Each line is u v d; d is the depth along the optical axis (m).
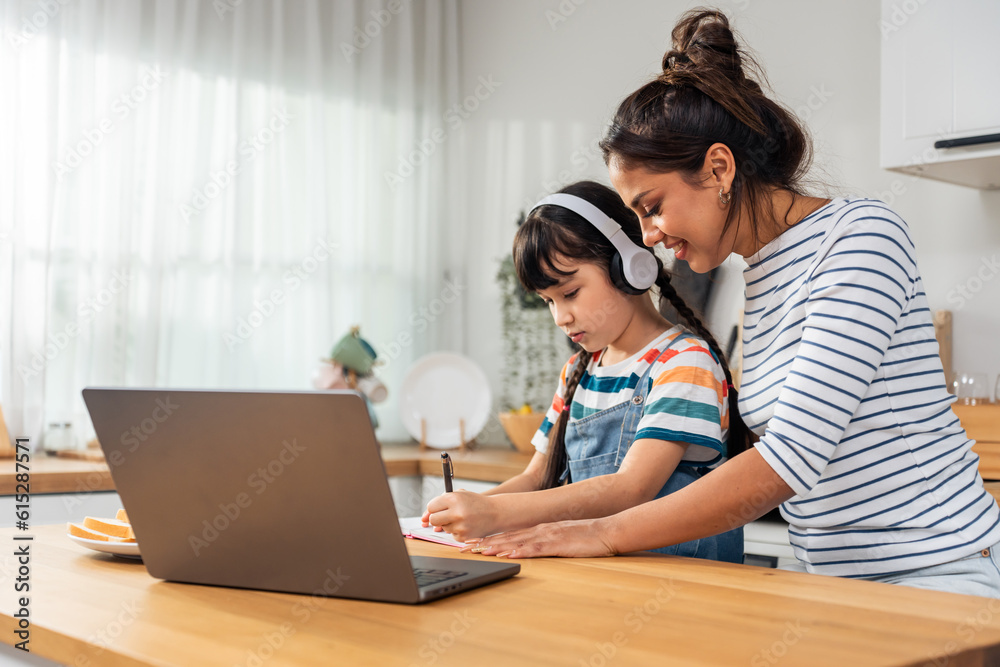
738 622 0.64
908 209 2.23
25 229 2.43
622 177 1.06
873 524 0.97
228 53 2.86
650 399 1.18
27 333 2.42
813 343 0.92
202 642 0.60
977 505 0.97
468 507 0.98
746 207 1.04
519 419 2.74
